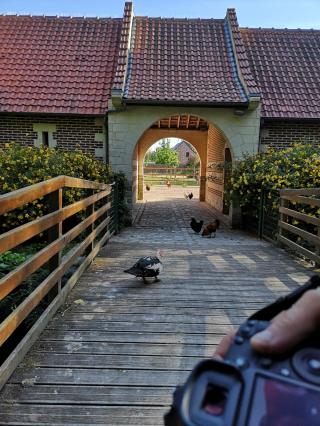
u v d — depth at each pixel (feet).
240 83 32.83
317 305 1.73
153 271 14.49
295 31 40.65
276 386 1.45
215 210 45.96
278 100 33.27
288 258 19.70
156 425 6.57
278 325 1.68
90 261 17.37
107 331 10.23
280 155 28.73
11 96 32.22
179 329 10.51
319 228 16.60
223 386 1.48
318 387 1.43
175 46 36.70
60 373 8.07
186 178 110.93
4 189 24.03
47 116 32.22
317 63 37.11
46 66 35.14
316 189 16.87
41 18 40.19
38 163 25.09
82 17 40.29
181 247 22.68
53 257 11.37
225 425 1.36
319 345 1.69
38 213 23.91
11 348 11.87
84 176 26.35
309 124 33.04
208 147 53.21
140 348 9.34
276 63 36.83
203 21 40.14
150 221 36.81
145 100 30.22
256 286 14.61
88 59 35.96
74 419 6.68
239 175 30.45
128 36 35.94
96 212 18.17
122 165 32.40
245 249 22.25
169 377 8.08
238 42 36.47
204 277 15.78
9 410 6.85
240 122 31.94
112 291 13.64
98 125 32.73
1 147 32.48
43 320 10.13
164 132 54.34
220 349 1.89
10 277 7.58
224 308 12.19
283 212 21.76
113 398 7.30
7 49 36.52
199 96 31.07
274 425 1.35
